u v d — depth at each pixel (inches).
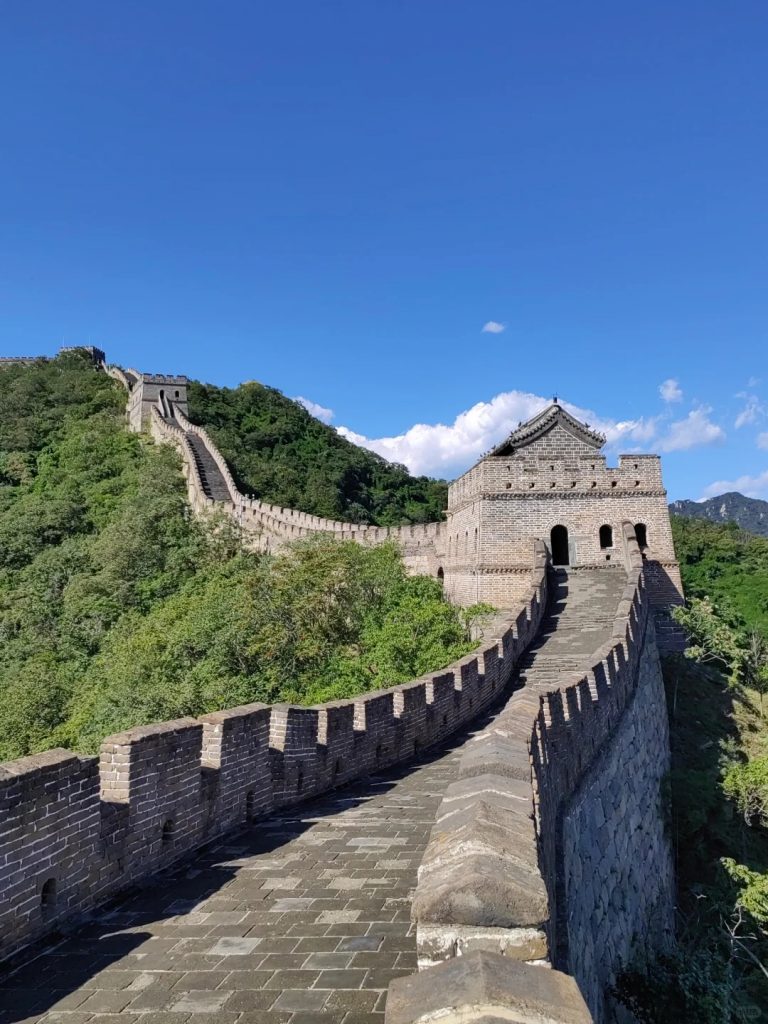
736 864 883.4
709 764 1174.3
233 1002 275.1
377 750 706.2
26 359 5442.9
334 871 414.6
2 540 2827.3
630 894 761.6
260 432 4370.1
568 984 166.4
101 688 1558.8
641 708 1037.2
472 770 303.7
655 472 1663.4
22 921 328.2
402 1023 152.6
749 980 741.3
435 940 199.6
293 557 1640.0
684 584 2336.4
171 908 369.7
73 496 3149.6
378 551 1940.2
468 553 1696.6
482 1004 150.9
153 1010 272.8
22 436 3887.8
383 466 4655.5
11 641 2142.0
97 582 2331.4
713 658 1496.1
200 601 1867.6
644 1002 565.9
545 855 382.3
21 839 332.2
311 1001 273.1
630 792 862.5
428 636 1325.0
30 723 1615.4
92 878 372.5
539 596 1333.7
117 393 4439.0
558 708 581.3
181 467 3292.3
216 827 480.4
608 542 1642.5
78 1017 270.4
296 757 582.2
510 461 1644.9
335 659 1368.1
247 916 354.9
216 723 494.0
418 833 485.1
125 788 404.8
